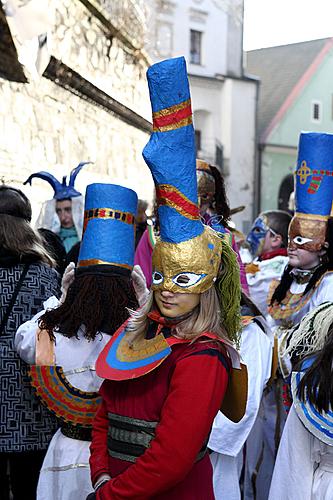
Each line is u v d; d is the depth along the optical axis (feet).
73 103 31.60
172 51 72.84
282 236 16.37
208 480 6.93
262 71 107.65
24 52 22.84
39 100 26.08
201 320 6.62
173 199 6.39
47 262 10.60
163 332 6.75
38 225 22.22
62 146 29.48
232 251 6.81
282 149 98.99
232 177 89.76
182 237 6.47
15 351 9.80
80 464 8.46
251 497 11.98
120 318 8.58
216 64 83.51
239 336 6.94
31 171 24.56
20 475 10.00
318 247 11.80
